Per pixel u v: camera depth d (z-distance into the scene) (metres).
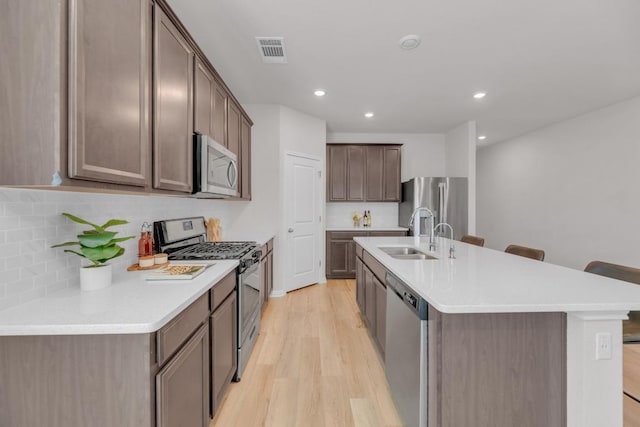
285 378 2.03
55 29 0.91
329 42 2.38
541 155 4.96
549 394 1.20
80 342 0.97
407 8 1.97
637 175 3.55
